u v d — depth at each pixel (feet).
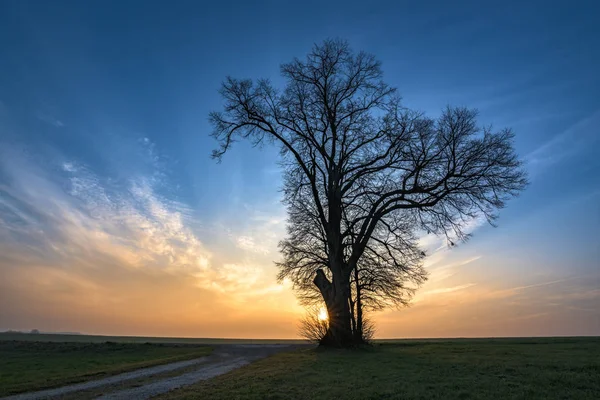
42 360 102.17
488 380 44.75
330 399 37.09
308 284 113.70
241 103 112.47
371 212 104.01
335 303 97.86
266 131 113.91
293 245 113.60
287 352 96.22
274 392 40.96
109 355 111.96
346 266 100.53
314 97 110.73
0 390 53.26
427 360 68.08
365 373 53.16
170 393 45.65
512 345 105.70
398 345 118.62
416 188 99.96
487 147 93.40
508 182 94.58
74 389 52.75
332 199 106.52
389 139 102.99
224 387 45.85
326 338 97.86
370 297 113.50
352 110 108.88
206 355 98.53
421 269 112.47
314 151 110.83
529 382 43.09
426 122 98.22
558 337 160.86
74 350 122.52
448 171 95.96
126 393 48.08
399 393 38.45
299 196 114.93
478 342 130.62
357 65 110.42
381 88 108.58
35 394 50.21
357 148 109.29
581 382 42.27
